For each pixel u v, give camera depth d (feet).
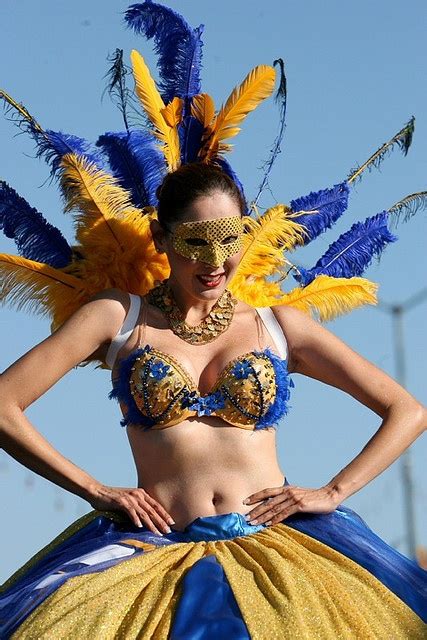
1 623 40.55
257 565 40.91
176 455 43.91
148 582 40.52
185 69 50.19
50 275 47.50
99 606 39.40
